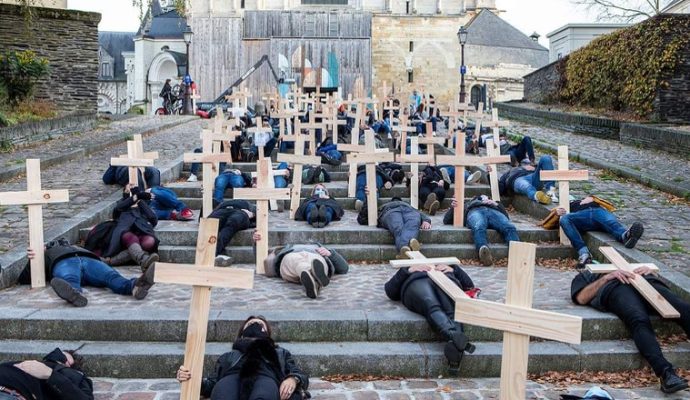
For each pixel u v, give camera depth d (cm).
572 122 2539
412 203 1168
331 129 1838
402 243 948
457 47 6225
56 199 814
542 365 660
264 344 568
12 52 2280
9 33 2398
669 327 700
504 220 1001
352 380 645
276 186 1183
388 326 693
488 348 671
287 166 1329
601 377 650
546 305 748
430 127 1287
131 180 1073
